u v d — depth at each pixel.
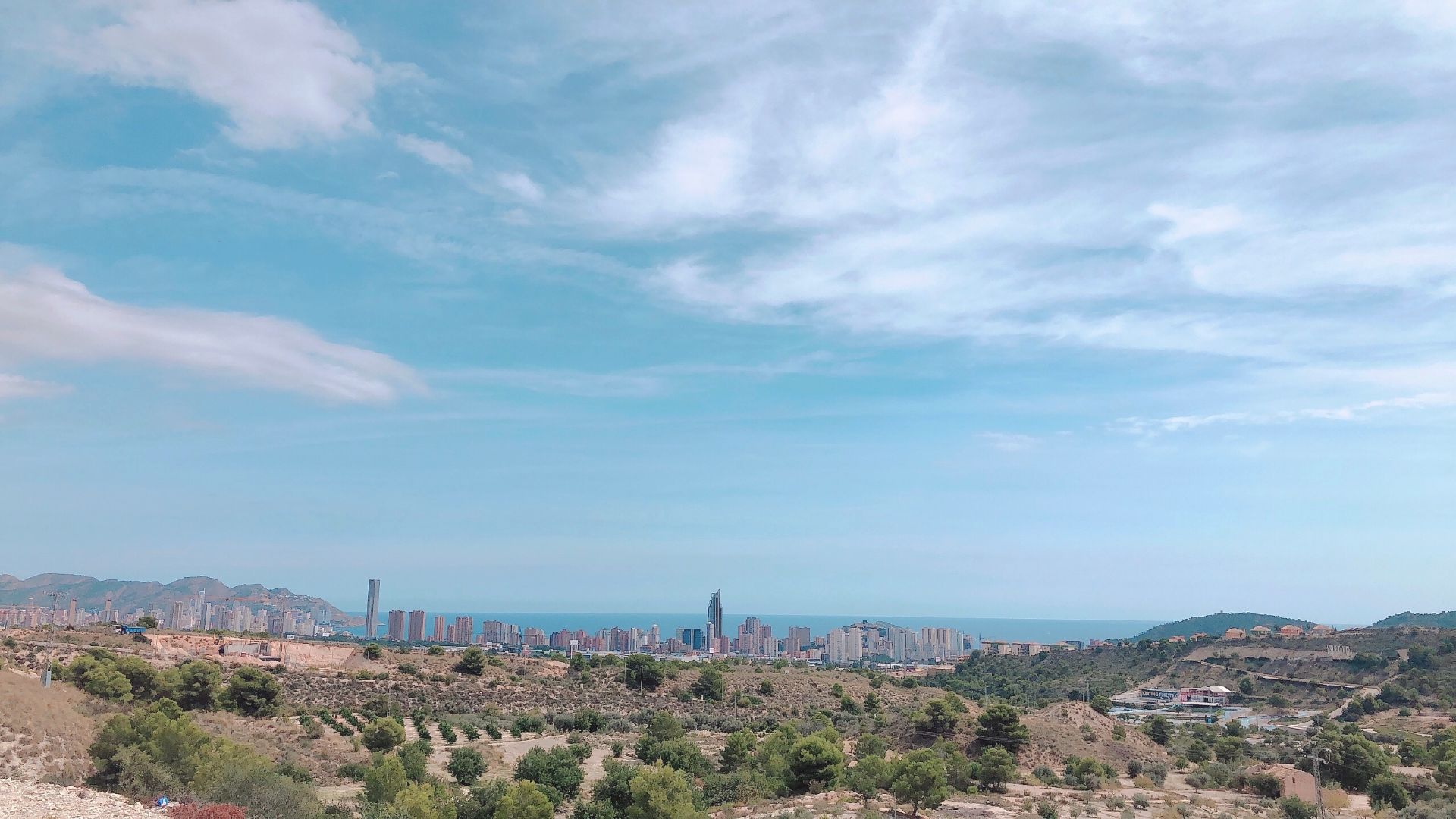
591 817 55.78
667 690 141.62
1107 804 71.69
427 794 51.75
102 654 95.19
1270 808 75.31
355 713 99.75
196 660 110.62
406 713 105.44
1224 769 93.50
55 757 48.19
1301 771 89.88
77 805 30.77
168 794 44.00
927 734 102.56
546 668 152.00
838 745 78.00
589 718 110.50
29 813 28.98
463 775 71.19
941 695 151.75
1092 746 103.94
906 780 61.09
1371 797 81.38
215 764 46.19
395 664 133.25
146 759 46.06
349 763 72.12
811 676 158.38
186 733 49.75
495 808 53.03
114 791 44.28
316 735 81.56
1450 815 68.31
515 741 98.44
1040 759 97.19
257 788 44.25
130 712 65.50
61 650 99.44
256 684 89.62
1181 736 128.62
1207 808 73.38
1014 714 99.06
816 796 68.75
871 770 70.50
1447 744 103.38
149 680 86.06
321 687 109.69
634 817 54.53
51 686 72.75
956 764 80.50
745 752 82.19
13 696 53.22
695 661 195.38
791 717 123.69
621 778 59.41
